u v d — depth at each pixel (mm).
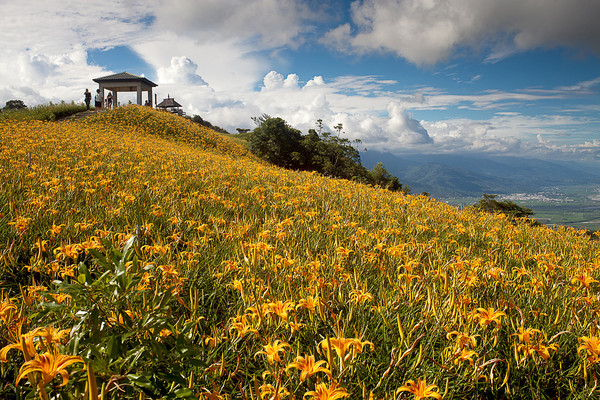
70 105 26703
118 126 20750
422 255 3338
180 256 2719
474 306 2287
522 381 2002
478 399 1833
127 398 1449
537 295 2596
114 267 1575
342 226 4109
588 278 2463
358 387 1701
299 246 3342
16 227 2680
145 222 3201
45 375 979
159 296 1761
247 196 5492
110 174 5754
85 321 1440
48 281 2441
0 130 11094
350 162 38594
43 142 9094
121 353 1353
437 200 8188
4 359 1085
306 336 1993
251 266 2432
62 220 3312
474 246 4145
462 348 1737
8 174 4742
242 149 29047
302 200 5398
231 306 2414
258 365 1902
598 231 5652
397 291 2486
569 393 1947
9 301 1631
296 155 33500
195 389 1519
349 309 2152
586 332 2176
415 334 2104
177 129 25219
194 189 5578
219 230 3545
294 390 1580
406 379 1802
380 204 6152
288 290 2299
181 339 1479
